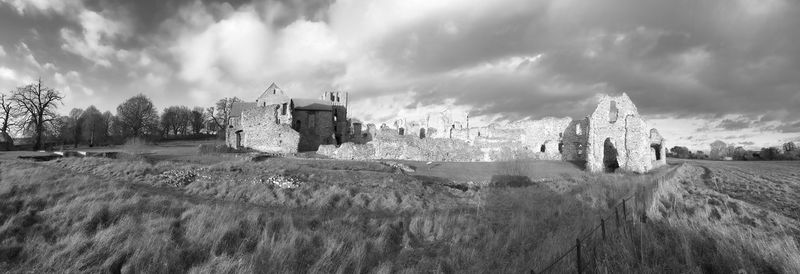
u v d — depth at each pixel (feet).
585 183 107.14
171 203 57.26
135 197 56.80
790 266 31.35
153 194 66.69
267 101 230.68
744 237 38.17
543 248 40.14
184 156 131.75
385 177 101.96
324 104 250.98
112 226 43.37
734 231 40.34
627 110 146.10
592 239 40.78
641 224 42.37
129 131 295.89
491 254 41.68
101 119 282.56
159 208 53.72
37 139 215.92
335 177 98.63
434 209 75.31
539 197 85.92
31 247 37.86
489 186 108.58
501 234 49.29
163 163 100.83
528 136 242.99
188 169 90.68
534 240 46.03
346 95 290.15
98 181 70.49
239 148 170.60
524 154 186.29
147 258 36.63
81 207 49.65
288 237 44.16
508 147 188.96
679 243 38.60
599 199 76.07
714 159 267.39
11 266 34.71
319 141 231.30
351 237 46.96
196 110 386.73
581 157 183.11
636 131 143.43
